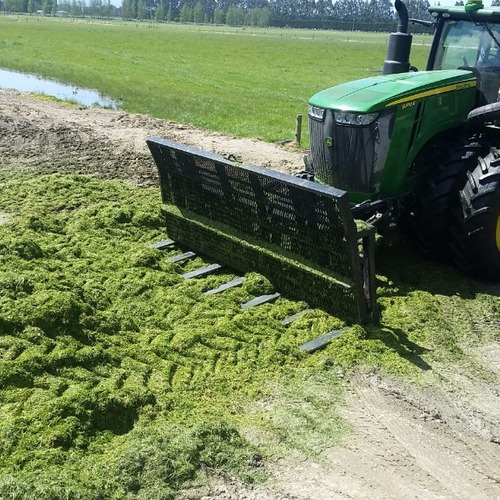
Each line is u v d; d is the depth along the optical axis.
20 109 15.92
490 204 6.20
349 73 30.59
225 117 16.59
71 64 28.39
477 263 6.50
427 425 4.48
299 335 5.46
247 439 4.21
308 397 4.68
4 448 3.82
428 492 3.87
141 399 4.43
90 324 5.16
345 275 5.57
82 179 9.48
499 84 7.02
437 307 6.12
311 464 4.04
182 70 28.39
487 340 5.64
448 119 6.88
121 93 20.38
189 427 4.23
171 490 3.70
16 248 6.34
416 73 7.13
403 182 6.63
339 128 6.37
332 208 5.35
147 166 10.81
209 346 5.25
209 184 6.62
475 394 4.85
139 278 6.32
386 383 4.91
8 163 10.77
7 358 4.53
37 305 5.07
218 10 135.25
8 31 50.78
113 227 7.60
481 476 4.03
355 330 5.48
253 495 3.75
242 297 6.03
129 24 100.56
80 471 3.77
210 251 6.84
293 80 26.69
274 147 12.95
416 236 7.12
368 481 3.93
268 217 6.12
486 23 7.22
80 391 4.31
